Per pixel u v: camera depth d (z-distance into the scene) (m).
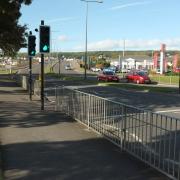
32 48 26.44
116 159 10.39
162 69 113.00
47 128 15.23
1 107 22.91
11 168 9.46
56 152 11.13
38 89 31.47
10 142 12.49
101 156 10.70
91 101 14.95
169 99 32.44
